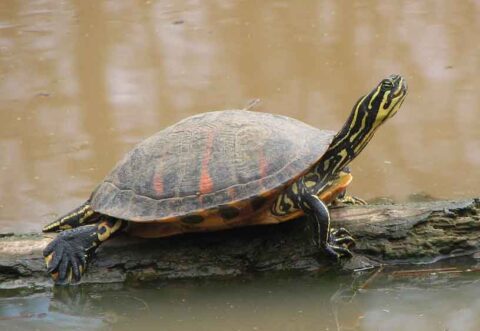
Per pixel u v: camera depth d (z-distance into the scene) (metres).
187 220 15.41
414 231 16.36
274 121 16.23
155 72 28.25
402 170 22.00
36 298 16.28
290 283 16.23
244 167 15.33
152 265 16.34
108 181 16.28
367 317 15.18
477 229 16.39
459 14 32.25
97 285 16.28
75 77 28.05
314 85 26.84
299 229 16.38
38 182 21.86
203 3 35.03
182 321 15.40
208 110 25.28
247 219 15.64
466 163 22.09
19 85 27.53
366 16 32.59
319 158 15.45
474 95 25.73
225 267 16.34
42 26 32.66
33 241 16.75
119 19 33.25
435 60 28.22
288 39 30.56
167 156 15.83
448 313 15.14
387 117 16.23
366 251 16.41
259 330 14.97
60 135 24.31
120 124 24.72
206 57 29.33
